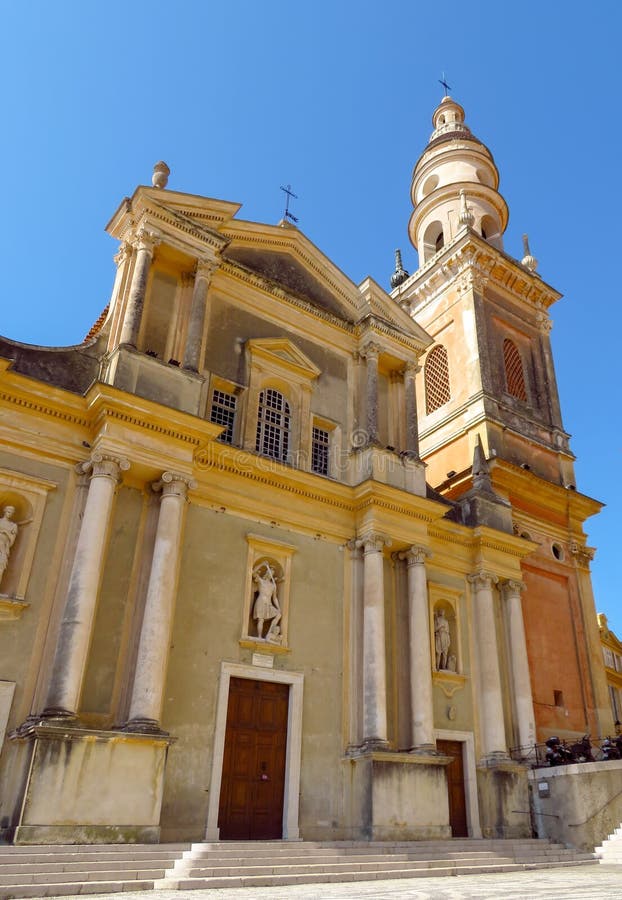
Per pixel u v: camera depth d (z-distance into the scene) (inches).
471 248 1146.0
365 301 868.6
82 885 363.3
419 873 487.8
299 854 484.7
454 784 711.7
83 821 448.8
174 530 572.4
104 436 566.9
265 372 756.0
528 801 705.6
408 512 742.5
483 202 1334.9
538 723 821.9
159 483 592.4
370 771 600.1
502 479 955.3
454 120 1536.7
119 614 551.8
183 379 639.1
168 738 499.5
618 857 600.7
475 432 1010.1
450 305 1159.0
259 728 604.7
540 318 1214.9
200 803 539.2
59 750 456.1
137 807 472.1
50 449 573.6
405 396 840.3
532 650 868.6
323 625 673.0
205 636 595.2
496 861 551.8
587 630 943.7
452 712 734.5
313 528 705.0
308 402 777.6
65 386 620.4
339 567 710.5
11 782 462.0
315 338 820.6
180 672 569.3
